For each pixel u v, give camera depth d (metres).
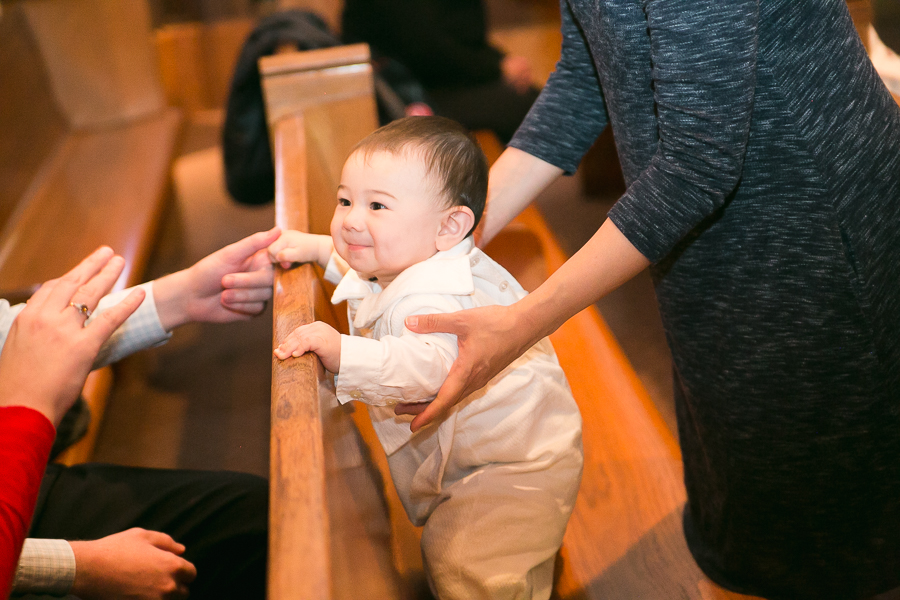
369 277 1.20
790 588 1.34
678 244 1.15
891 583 1.33
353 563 0.79
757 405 1.19
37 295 1.03
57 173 3.52
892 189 1.07
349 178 1.10
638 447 1.64
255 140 2.67
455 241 1.13
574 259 1.00
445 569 1.14
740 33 0.89
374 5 3.21
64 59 3.91
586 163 3.51
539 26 5.67
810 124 1.00
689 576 1.39
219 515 1.39
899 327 1.13
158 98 4.21
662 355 2.55
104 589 1.08
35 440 0.89
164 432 2.40
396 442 1.17
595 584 1.37
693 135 0.93
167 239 3.45
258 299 1.36
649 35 0.99
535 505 1.15
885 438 1.18
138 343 1.38
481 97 3.32
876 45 1.65
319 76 2.14
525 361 1.18
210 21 4.68
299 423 0.80
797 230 1.05
